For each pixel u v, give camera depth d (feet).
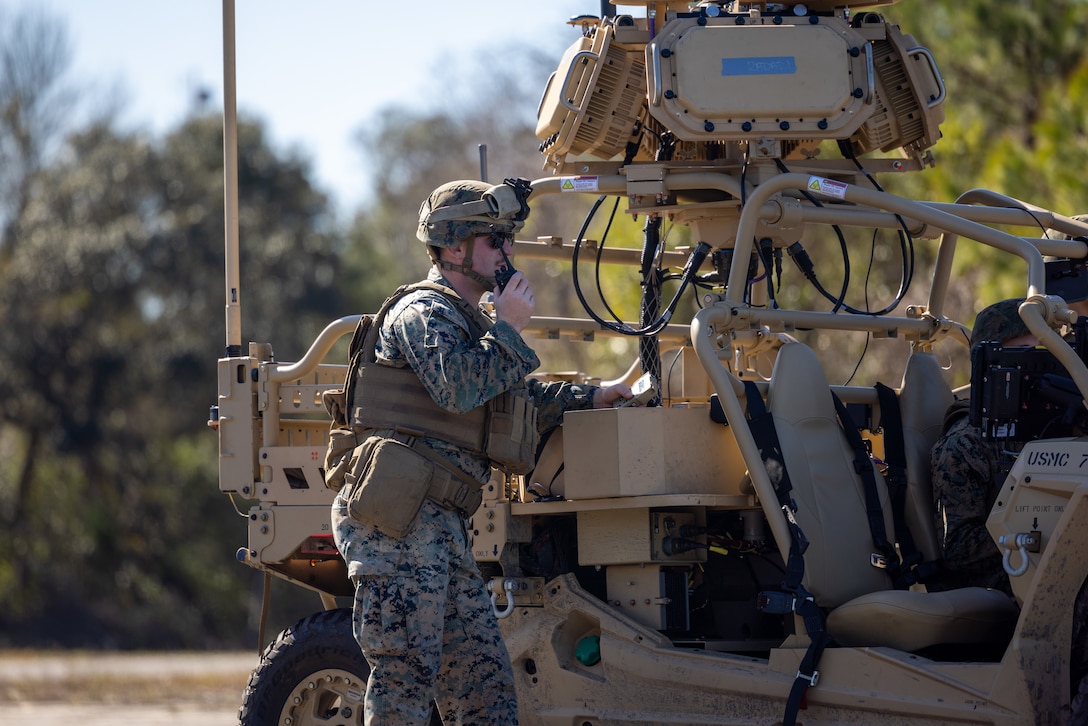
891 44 45.52
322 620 44.88
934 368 45.50
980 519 40.32
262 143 332.39
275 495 45.88
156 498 294.46
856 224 43.86
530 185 38.22
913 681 35.35
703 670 39.06
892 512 42.19
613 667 40.73
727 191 43.52
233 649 279.49
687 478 40.50
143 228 302.25
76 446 290.35
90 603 288.51
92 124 310.65
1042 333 35.32
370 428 36.52
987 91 104.94
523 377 36.06
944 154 98.02
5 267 299.38
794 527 38.45
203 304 304.50
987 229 38.45
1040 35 100.53
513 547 43.45
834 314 45.42
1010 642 34.27
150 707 90.17
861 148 47.01
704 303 41.16
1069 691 34.27
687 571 42.55
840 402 42.24
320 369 48.14
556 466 42.60
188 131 316.19
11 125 302.04
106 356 293.84
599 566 42.93
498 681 36.60
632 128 46.01
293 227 327.26
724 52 43.24
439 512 36.01
